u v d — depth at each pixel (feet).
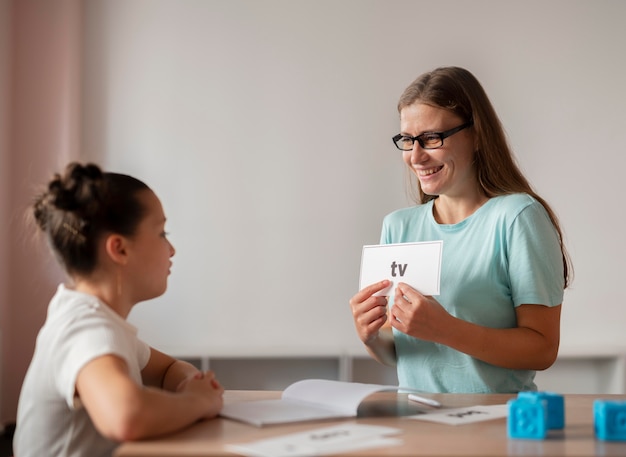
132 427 3.37
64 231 4.05
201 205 12.26
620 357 11.53
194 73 12.32
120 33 12.30
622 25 12.42
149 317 12.16
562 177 12.32
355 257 12.26
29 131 11.93
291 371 12.19
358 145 12.31
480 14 12.39
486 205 5.73
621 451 3.30
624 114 12.38
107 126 12.25
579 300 12.23
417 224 6.16
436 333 5.06
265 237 12.26
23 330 11.80
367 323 5.38
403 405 4.53
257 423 3.82
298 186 12.30
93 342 3.67
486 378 5.47
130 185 4.21
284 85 12.35
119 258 4.07
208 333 12.17
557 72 12.37
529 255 5.37
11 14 11.86
